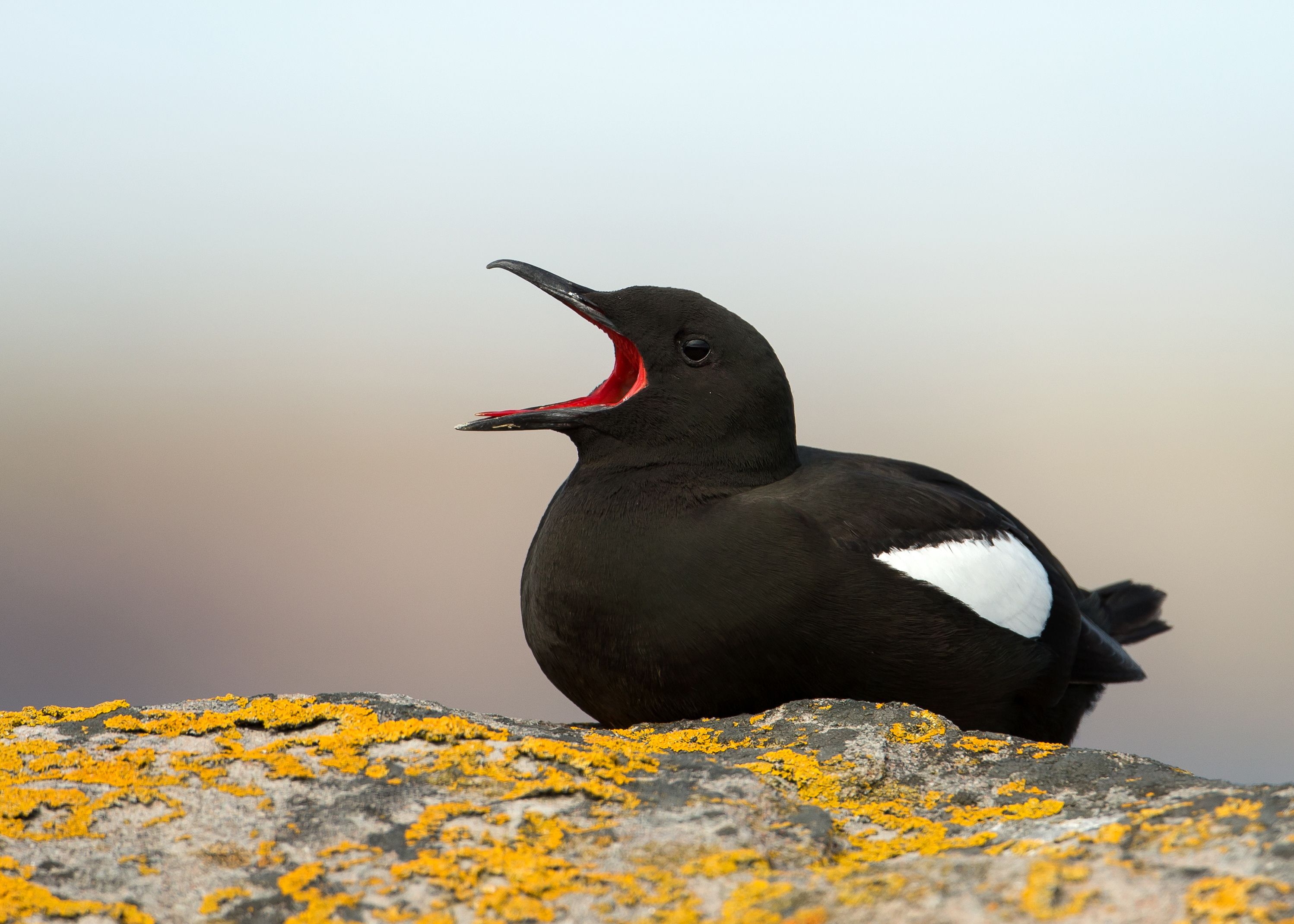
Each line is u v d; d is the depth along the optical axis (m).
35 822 5.97
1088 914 4.46
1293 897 4.39
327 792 6.34
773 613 8.96
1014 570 10.01
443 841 5.82
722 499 9.48
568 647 9.48
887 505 9.55
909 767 7.46
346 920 5.19
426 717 7.43
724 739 8.01
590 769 6.55
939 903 4.61
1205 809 5.59
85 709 7.59
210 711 7.47
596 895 5.27
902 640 9.14
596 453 9.91
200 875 5.59
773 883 5.15
